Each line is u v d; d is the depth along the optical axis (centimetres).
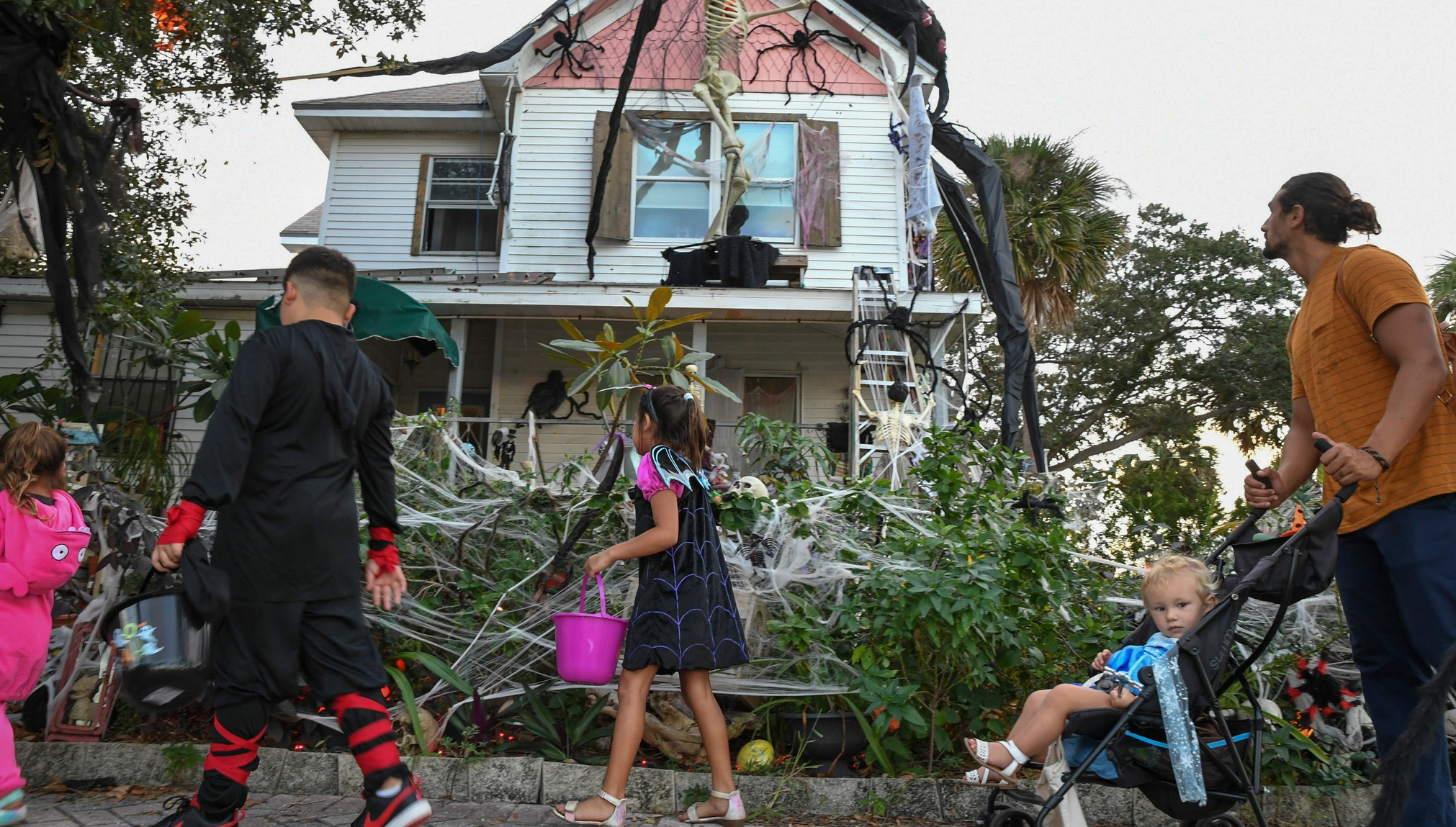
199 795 277
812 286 1309
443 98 1468
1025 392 1086
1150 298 2502
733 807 354
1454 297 1541
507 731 462
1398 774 239
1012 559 449
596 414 1241
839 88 1373
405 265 1403
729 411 1273
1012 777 300
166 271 992
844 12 1350
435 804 394
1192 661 293
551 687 447
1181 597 311
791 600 454
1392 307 292
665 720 442
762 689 439
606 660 374
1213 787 295
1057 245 1750
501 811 383
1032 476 638
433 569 504
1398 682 309
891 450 903
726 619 355
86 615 453
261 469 276
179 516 261
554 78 1354
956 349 2456
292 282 302
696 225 1330
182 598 292
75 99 667
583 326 1189
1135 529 642
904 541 458
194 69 959
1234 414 2495
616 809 337
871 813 395
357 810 374
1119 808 403
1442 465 291
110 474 687
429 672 474
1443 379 283
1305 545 291
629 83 1160
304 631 279
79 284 659
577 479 564
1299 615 475
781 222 1334
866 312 1101
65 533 355
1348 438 310
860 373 1039
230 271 1118
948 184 1215
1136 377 2517
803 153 1335
